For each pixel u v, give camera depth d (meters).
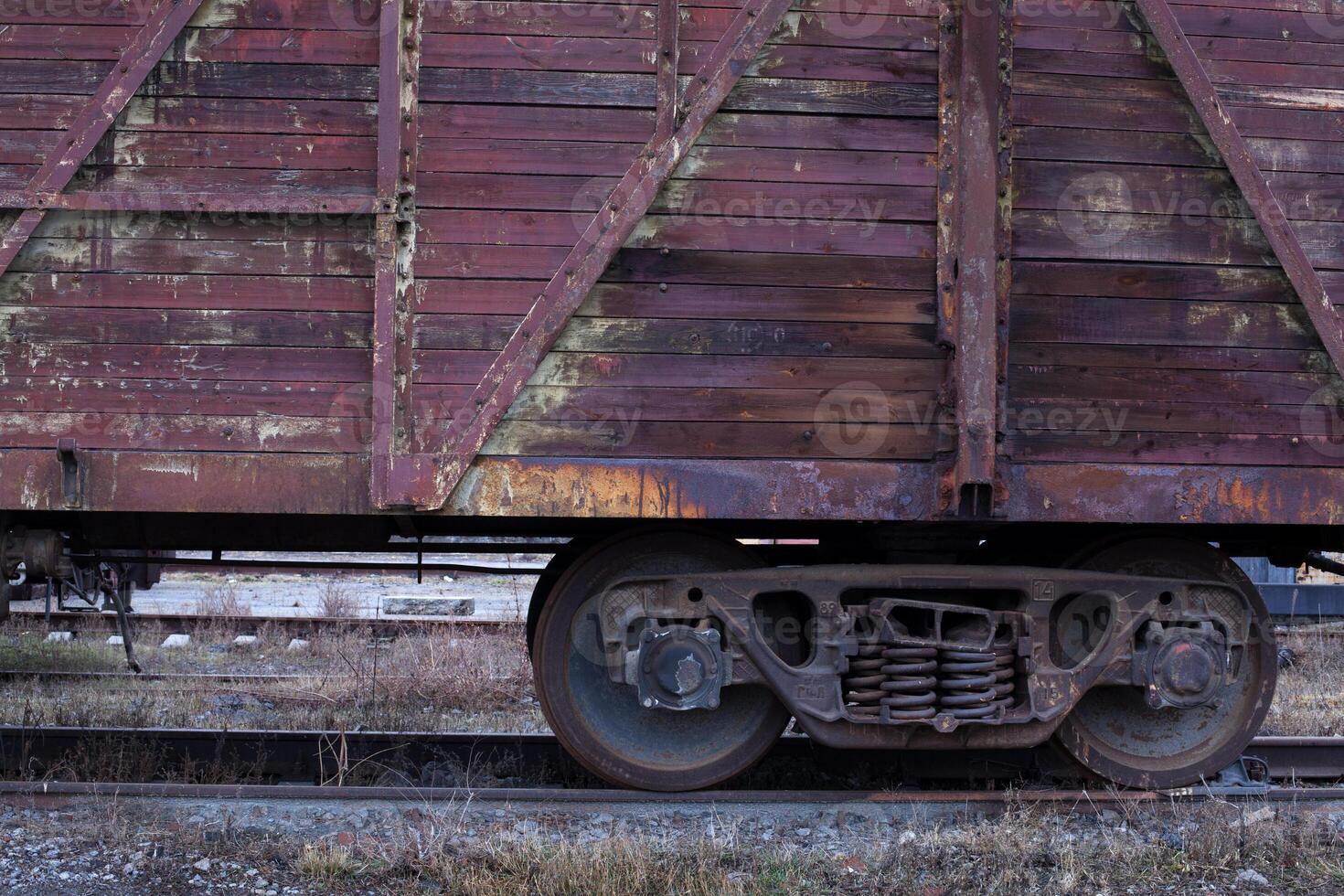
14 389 3.97
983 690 4.24
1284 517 4.23
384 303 3.93
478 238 4.01
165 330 4.00
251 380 4.02
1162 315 4.24
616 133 4.04
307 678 7.10
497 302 4.00
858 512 4.07
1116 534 4.63
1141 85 4.24
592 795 4.36
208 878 3.66
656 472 4.02
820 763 5.16
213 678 7.09
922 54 4.14
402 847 3.85
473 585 14.10
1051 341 4.19
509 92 4.02
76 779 4.71
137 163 3.98
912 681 4.19
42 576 4.44
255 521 4.80
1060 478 4.14
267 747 5.09
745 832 4.16
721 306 4.08
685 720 4.55
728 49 4.06
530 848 3.82
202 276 4.01
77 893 3.49
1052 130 4.20
